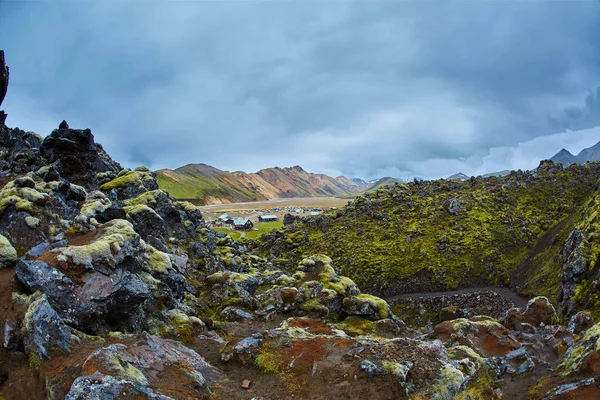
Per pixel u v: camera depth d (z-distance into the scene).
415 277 116.25
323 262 56.09
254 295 49.31
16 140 62.50
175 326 31.47
